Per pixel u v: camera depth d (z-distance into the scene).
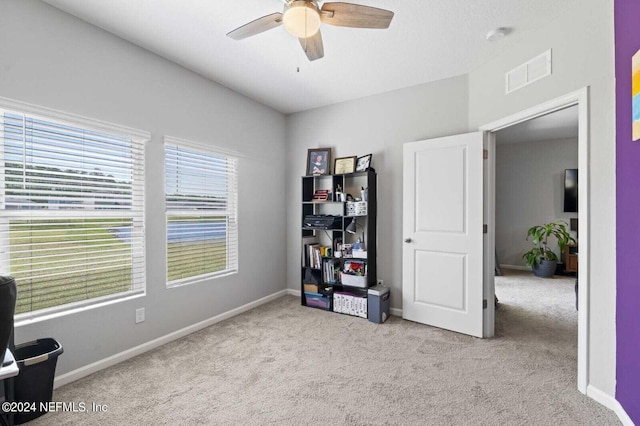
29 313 1.90
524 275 5.41
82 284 2.15
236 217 3.42
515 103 2.43
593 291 1.83
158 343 2.57
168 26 2.20
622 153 1.62
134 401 1.83
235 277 3.38
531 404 1.79
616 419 1.65
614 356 1.72
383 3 1.96
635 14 1.49
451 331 2.89
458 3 1.95
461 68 2.85
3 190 1.81
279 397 1.87
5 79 1.77
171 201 2.74
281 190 4.10
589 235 1.85
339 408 1.77
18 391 1.62
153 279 2.55
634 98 1.48
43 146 1.96
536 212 5.82
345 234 3.66
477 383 2.01
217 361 2.32
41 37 1.91
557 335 2.79
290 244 4.17
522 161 5.93
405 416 1.70
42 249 1.97
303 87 3.28
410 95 3.26
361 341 2.68
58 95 1.99
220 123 3.19
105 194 2.26
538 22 2.14
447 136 2.96
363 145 3.56
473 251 2.77
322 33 2.28
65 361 2.02
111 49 2.27
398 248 3.34
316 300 3.60
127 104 2.37
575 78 1.94
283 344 2.62
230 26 2.20
